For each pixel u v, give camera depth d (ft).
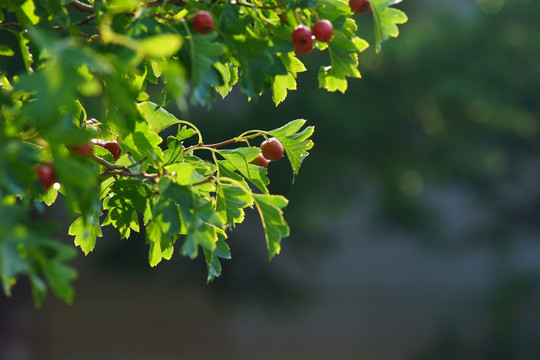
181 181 7.81
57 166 5.98
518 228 73.77
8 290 5.56
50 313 73.10
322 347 77.25
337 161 54.39
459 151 59.98
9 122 7.75
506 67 56.85
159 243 9.18
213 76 7.31
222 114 52.75
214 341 76.64
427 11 59.67
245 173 9.65
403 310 89.81
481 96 56.08
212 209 7.72
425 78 55.98
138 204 9.48
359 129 52.90
